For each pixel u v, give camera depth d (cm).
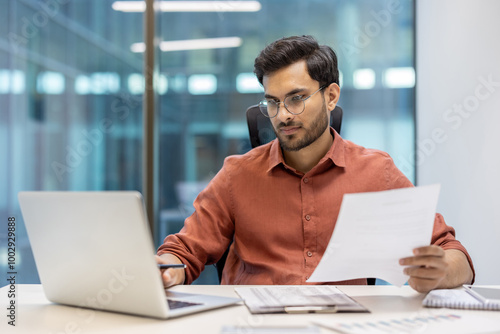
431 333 79
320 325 85
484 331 80
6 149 346
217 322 88
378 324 84
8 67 348
